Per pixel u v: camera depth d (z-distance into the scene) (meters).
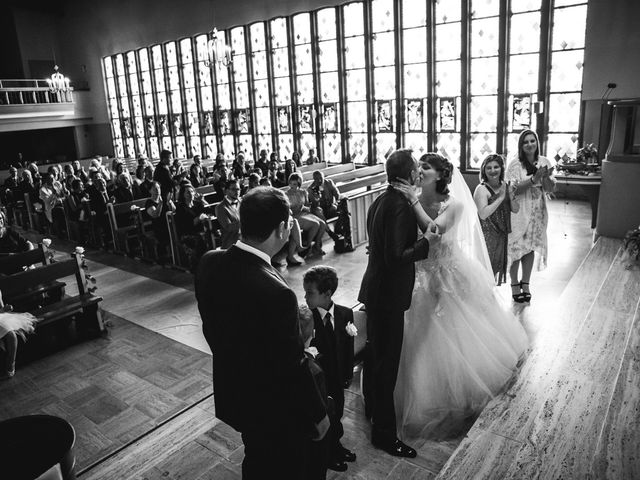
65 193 10.28
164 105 18.84
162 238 7.77
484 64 11.33
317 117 14.38
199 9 16.28
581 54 10.22
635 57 9.45
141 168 11.35
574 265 6.31
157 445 3.50
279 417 1.88
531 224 4.96
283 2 14.09
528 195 4.91
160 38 17.94
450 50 11.70
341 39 13.35
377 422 3.17
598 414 3.08
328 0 13.20
